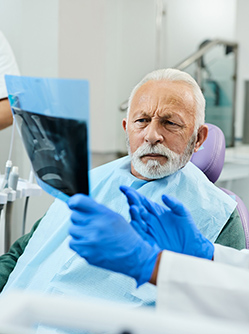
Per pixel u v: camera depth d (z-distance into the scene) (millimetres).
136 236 733
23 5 2426
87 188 762
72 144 743
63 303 383
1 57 2150
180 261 718
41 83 755
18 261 1246
